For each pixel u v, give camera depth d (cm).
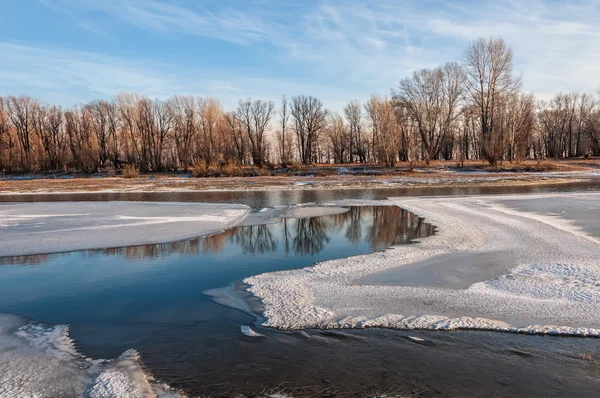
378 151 5788
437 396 538
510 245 1280
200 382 579
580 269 988
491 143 5225
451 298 853
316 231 1670
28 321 808
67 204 2694
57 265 1195
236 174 5450
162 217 2036
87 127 7194
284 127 7312
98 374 609
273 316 787
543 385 557
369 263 1127
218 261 1213
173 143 7050
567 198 2447
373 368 605
